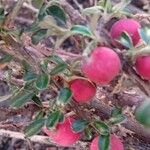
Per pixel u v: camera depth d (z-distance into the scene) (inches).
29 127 2.4
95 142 2.4
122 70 2.0
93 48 2.0
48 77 2.3
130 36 2.1
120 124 2.6
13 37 2.3
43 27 2.1
